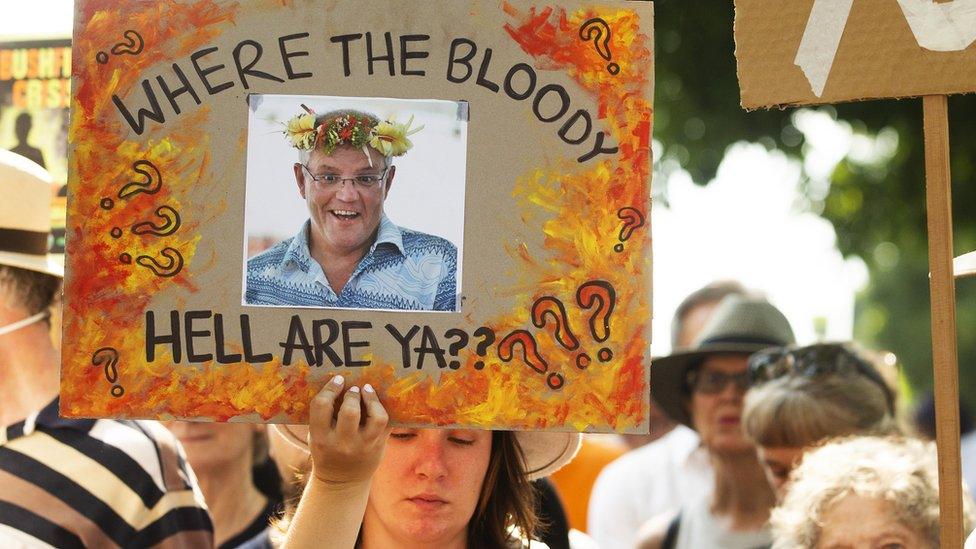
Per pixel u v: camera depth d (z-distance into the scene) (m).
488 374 5.99
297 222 6.04
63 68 9.95
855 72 6.14
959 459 5.88
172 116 6.07
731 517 11.20
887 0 6.12
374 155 6.06
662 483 12.52
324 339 5.98
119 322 5.99
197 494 8.40
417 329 6.00
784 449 9.80
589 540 9.39
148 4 6.11
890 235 20.44
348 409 5.75
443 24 6.11
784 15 6.21
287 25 6.10
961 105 18.83
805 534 8.01
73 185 6.04
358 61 6.09
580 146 6.10
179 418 5.95
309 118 6.07
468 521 7.05
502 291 6.03
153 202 6.04
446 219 6.05
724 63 19.56
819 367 9.92
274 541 7.94
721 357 11.39
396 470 6.75
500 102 6.10
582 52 6.13
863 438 8.54
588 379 6.01
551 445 7.68
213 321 5.99
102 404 5.96
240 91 6.07
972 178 18.94
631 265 6.06
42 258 8.34
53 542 7.67
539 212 6.07
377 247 6.03
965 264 6.65
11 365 8.09
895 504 7.84
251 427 10.76
